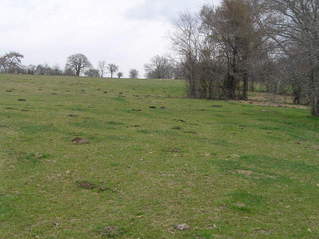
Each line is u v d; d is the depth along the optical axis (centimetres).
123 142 1577
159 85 6216
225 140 1814
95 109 2647
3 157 1239
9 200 873
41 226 745
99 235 711
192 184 1059
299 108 3825
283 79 2862
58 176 1077
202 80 4531
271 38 3002
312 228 790
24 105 2575
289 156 1554
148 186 1023
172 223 780
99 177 1084
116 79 7669
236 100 4497
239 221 808
